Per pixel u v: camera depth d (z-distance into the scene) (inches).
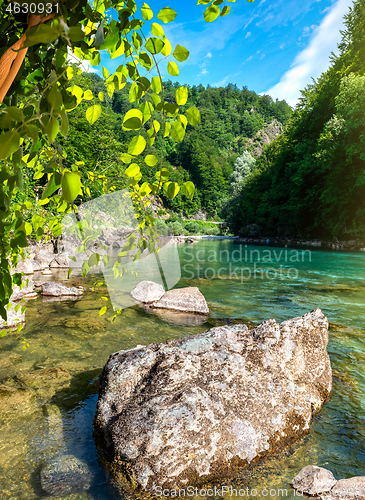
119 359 123.1
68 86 37.3
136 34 35.7
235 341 127.1
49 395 132.8
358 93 1025.5
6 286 41.3
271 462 100.0
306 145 1334.9
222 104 7406.5
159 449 92.2
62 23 23.7
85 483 88.2
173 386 108.6
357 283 428.1
